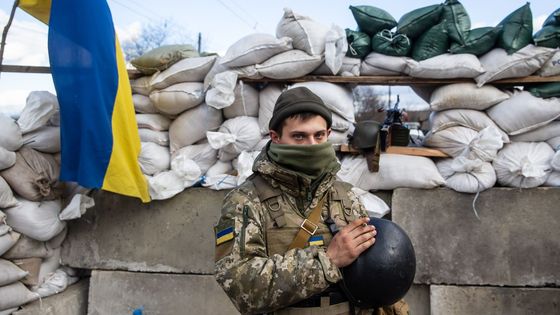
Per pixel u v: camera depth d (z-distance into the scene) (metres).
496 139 2.82
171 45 3.30
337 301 1.49
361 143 2.94
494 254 2.89
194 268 3.15
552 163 2.86
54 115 3.06
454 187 2.94
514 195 2.89
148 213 3.19
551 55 2.88
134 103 3.32
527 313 2.87
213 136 3.06
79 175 2.70
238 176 3.06
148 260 3.19
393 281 1.45
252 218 1.44
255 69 3.05
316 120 1.51
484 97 2.98
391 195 3.09
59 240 3.20
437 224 2.95
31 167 2.86
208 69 3.18
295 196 1.52
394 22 3.13
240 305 1.34
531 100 2.91
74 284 3.35
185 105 3.17
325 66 3.13
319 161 1.50
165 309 3.20
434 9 3.01
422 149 3.02
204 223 3.14
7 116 2.78
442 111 3.11
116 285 3.23
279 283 1.31
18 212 2.80
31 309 2.83
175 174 3.11
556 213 2.85
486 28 2.95
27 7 2.81
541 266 2.85
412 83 3.10
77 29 2.67
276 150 1.50
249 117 3.22
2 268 2.70
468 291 2.92
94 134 2.68
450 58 2.97
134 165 2.90
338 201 1.61
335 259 1.39
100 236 3.22
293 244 1.46
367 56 3.16
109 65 2.75
